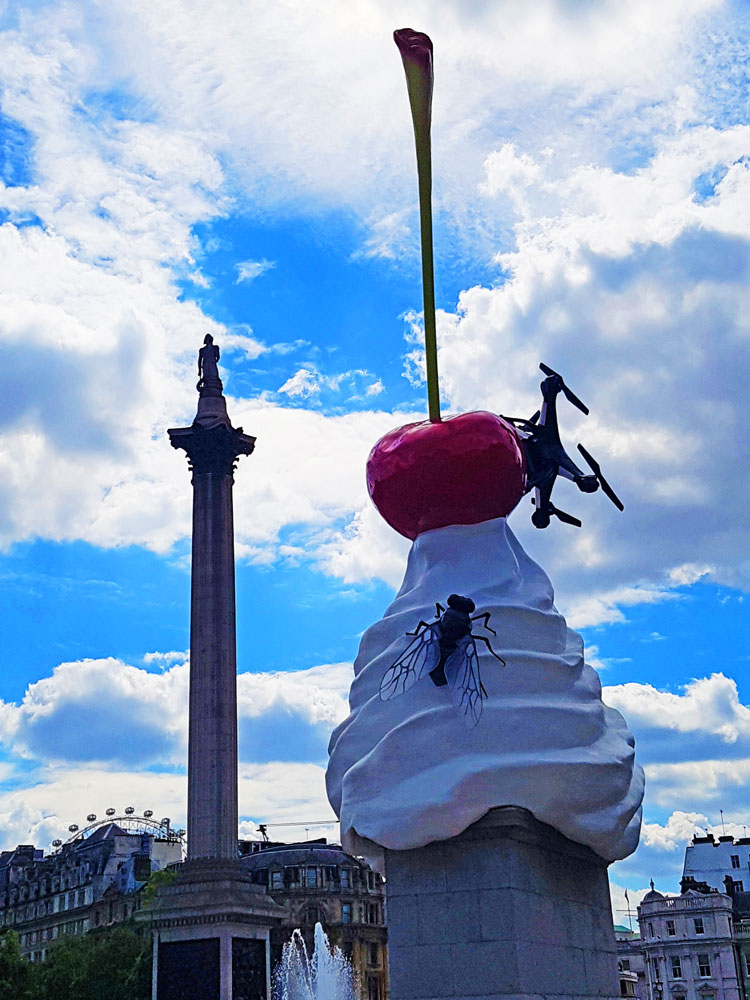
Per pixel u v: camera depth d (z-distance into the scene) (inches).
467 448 751.1
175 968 2684.5
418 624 733.9
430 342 797.9
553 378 841.5
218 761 2901.1
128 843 4594.0
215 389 3348.9
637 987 4402.1
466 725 692.1
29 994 3203.7
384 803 690.8
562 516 820.6
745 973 3863.2
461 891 673.6
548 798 677.9
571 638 762.8
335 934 3941.9
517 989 645.3
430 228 810.8
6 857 5526.6
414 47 810.2
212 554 3122.5
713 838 4446.4
